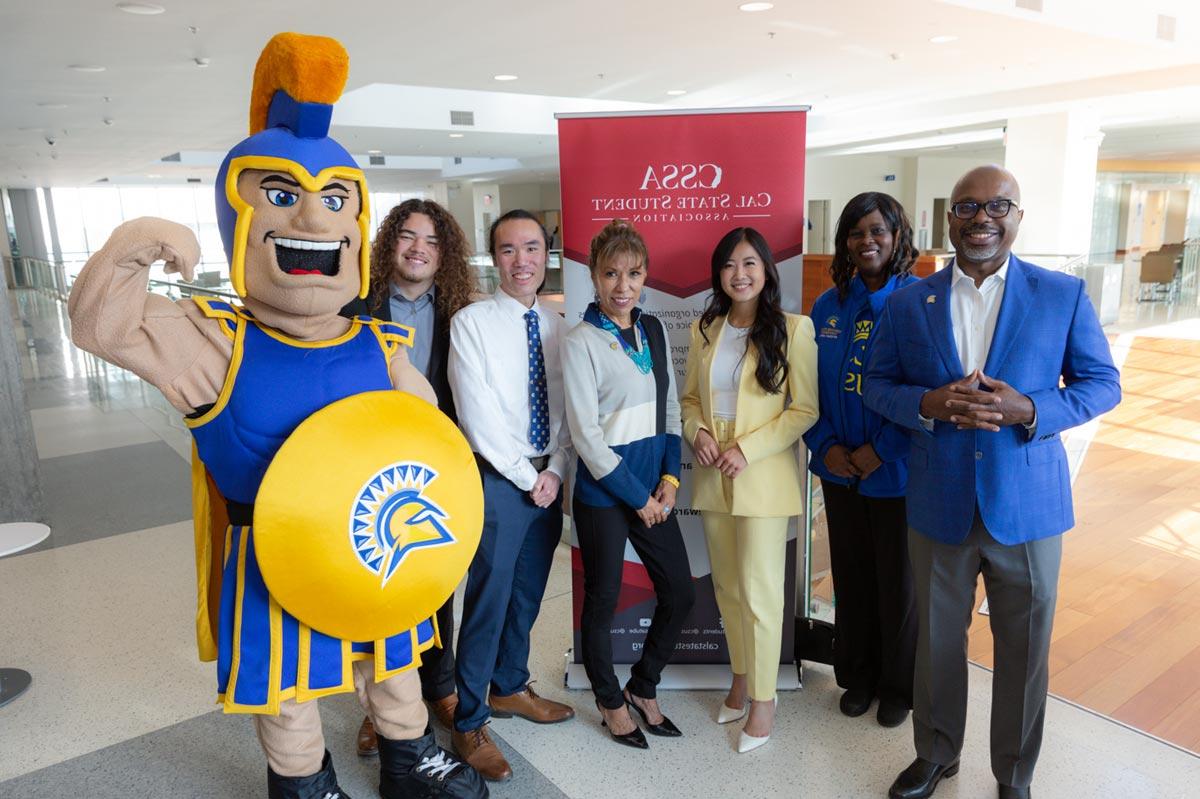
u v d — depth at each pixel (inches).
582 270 103.6
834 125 491.5
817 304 101.5
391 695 78.0
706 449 91.3
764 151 99.4
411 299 94.0
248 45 242.5
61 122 389.1
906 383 80.4
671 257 102.8
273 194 63.7
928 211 770.2
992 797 83.6
